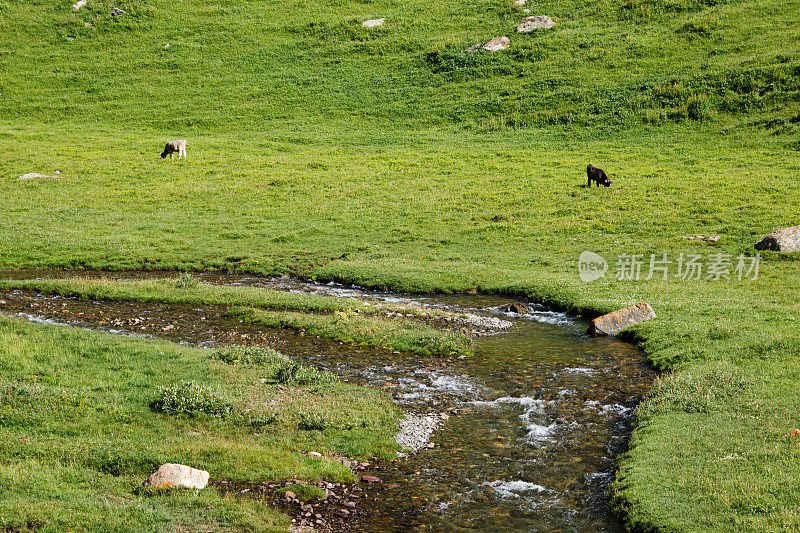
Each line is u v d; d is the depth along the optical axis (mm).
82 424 14727
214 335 23906
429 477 13547
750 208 40500
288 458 13797
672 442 14094
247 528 11070
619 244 37156
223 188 50469
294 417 15992
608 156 53906
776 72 60000
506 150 57594
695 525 10953
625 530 11477
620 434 15586
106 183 51719
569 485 13219
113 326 24797
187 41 87562
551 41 75688
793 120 54656
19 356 19078
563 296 28938
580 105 63594
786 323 21953
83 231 41812
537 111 64250
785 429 13969
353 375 19906
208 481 12734
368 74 77000
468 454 14625
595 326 24094
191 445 13977
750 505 11234
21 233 40969
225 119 69688
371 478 13375
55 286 30625
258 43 86438
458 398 18062
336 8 94312
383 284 32656
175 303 28797
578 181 48469
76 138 63406
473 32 82250
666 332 22453
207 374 18531
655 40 71625
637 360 20922
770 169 47344
